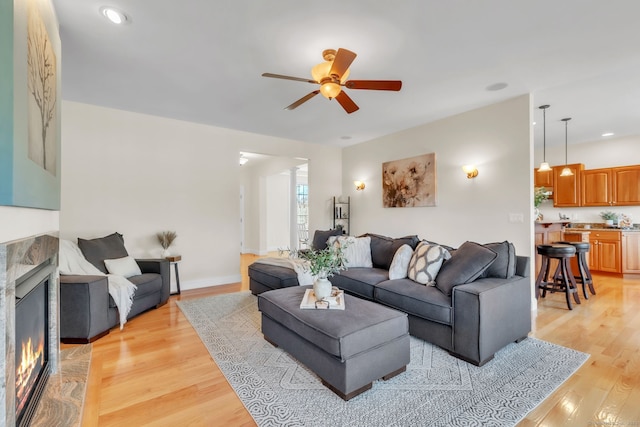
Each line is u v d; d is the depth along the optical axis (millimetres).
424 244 3193
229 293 4418
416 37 2438
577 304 3824
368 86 2475
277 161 7895
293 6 2070
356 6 2070
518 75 3127
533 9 2100
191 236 4734
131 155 4254
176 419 1730
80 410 1771
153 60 2797
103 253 3482
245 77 3150
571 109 4223
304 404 1856
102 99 3777
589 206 6094
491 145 3943
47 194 1628
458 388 2014
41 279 1628
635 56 2744
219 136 5004
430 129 4719
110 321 2965
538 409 1801
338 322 2020
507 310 2504
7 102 1061
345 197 6504
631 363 2320
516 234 3715
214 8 2086
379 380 2109
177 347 2645
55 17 2008
